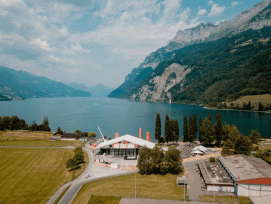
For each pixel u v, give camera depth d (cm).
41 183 7256
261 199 5359
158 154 7494
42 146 12344
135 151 10012
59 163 9294
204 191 5928
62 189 6638
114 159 9569
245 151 8569
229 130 11338
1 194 6494
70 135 14912
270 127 18938
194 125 12150
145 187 6359
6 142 13412
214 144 12350
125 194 5875
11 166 8975
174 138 12444
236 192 5666
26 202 5900
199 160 8938
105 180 7100
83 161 9369
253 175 5784
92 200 5578
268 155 8450
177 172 7556
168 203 5269
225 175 6431
